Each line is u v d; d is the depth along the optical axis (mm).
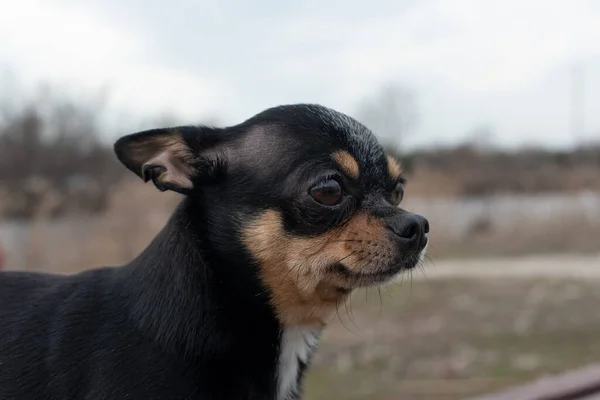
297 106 469
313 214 440
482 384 951
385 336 1264
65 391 402
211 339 413
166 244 432
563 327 1312
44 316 427
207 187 448
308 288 445
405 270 459
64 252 1830
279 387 451
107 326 412
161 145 466
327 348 1182
